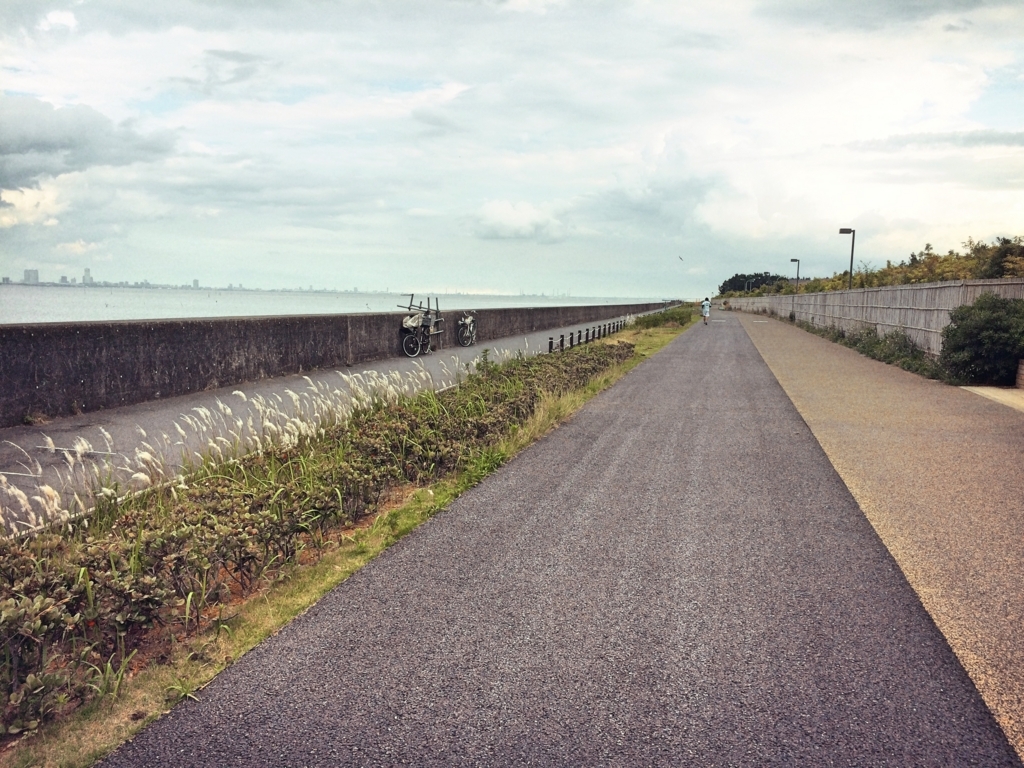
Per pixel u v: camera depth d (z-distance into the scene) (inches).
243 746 108.0
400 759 104.5
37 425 347.3
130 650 139.8
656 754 105.8
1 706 111.8
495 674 128.8
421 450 274.4
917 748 108.0
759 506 236.5
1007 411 435.5
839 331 1215.6
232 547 160.2
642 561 186.4
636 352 930.1
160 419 364.8
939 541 201.9
